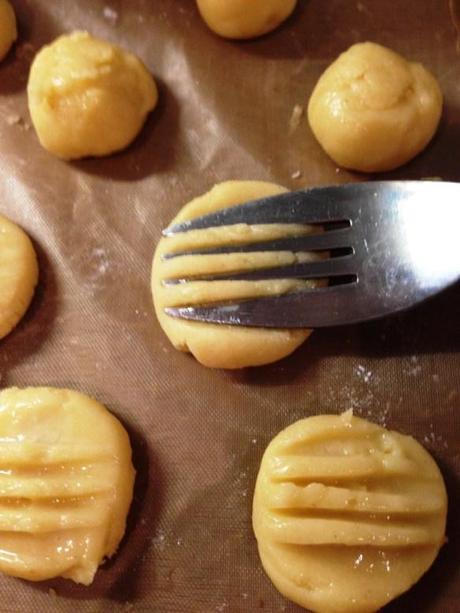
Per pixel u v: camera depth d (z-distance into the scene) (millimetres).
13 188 134
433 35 137
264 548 105
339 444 108
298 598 104
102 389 121
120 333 124
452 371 117
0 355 124
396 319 119
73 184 134
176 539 112
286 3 136
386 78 122
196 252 116
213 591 109
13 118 139
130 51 142
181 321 117
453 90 133
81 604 109
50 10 146
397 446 107
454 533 109
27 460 108
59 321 125
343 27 139
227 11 134
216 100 137
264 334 114
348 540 100
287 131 134
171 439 117
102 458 110
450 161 128
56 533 107
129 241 130
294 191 118
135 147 135
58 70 128
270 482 105
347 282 113
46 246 130
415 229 109
